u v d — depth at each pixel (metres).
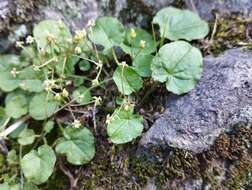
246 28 0.14
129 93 0.13
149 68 0.14
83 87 0.15
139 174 0.12
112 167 0.13
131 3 0.16
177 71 0.13
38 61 0.14
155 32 0.15
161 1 0.16
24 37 0.15
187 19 0.15
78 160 0.13
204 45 0.14
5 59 0.15
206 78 0.13
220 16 0.15
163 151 0.12
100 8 0.15
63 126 0.14
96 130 0.14
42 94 0.14
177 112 0.13
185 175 0.11
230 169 0.11
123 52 0.15
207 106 0.12
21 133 0.14
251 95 0.12
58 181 0.13
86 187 0.13
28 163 0.13
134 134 0.12
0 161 0.14
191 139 0.12
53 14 0.15
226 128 0.11
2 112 0.15
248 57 0.13
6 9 0.14
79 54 0.15
